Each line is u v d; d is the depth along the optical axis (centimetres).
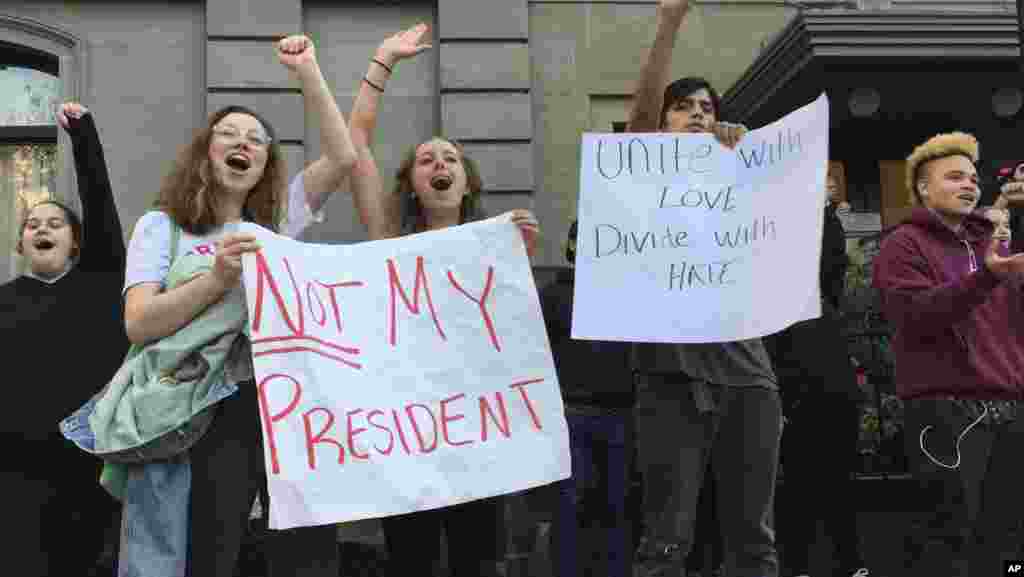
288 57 357
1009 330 374
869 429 658
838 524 507
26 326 389
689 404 365
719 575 534
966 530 365
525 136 828
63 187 801
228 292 312
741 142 388
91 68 816
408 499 316
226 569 291
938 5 856
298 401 310
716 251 377
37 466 370
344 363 321
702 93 404
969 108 795
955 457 363
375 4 846
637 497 538
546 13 857
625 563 495
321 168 356
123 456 292
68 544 379
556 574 494
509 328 344
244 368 312
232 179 326
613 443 501
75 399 376
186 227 321
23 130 837
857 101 733
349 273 333
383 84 416
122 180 807
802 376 513
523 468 332
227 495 295
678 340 366
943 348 366
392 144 836
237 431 304
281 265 319
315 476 307
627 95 857
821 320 525
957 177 388
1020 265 326
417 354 333
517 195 820
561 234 829
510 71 834
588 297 373
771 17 870
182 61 826
